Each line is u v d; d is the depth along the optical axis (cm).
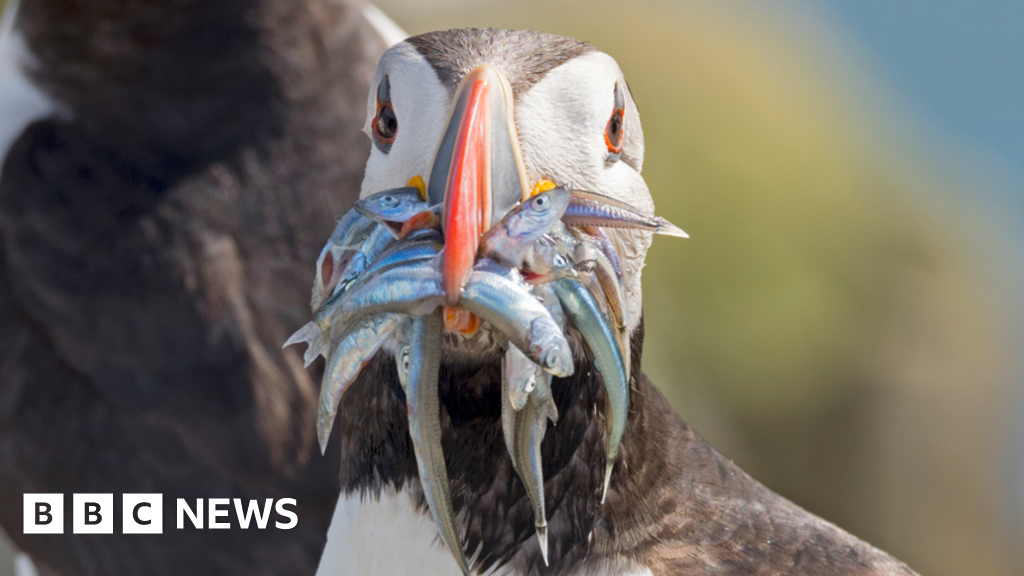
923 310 2133
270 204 902
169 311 880
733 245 1984
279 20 927
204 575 902
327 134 928
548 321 404
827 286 2012
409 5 2319
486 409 503
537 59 477
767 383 1911
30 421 914
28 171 910
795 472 1931
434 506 424
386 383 521
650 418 589
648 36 2302
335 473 880
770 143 2166
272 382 878
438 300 405
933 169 2638
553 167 464
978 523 2094
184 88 917
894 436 2019
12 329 920
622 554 539
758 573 562
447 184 408
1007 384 2172
